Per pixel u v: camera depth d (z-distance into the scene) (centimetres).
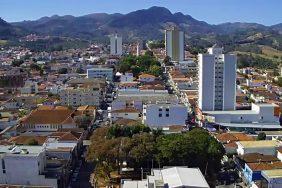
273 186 16762
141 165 18888
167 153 18388
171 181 14900
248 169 18275
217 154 18675
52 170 17712
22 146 19112
